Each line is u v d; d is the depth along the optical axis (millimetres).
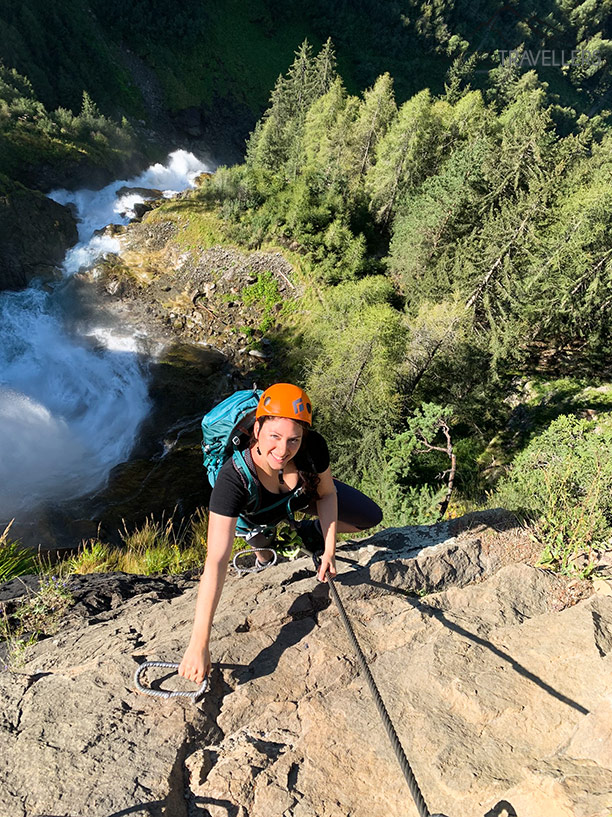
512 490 5066
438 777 2369
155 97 89812
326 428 25578
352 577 3537
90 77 81250
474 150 35125
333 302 37531
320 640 3105
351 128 49281
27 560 5762
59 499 26359
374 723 2633
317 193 46281
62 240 47000
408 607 3387
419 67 117875
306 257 43594
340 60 113125
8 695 2861
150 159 74438
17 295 42062
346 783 2381
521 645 3055
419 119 43500
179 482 28531
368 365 26047
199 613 2350
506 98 107688
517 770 2377
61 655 3150
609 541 3916
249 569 4008
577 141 33219
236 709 2719
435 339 27734
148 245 47656
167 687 2779
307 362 30562
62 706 2686
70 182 54562
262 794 2303
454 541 4051
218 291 43688
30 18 76312
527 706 2684
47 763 2371
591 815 1965
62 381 35500
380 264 43031
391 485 14102
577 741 2408
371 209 47406
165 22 91875
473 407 27250
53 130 57094
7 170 51344
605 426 24219
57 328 39844
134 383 36062
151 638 3232
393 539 4148
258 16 104375
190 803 2289
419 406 28031
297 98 69250
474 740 2545
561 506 4285
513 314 30078
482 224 34188
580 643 2994
